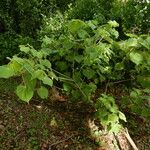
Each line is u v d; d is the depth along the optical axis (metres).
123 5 6.27
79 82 4.20
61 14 7.04
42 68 3.04
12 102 5.64
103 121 4.08
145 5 6.07
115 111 4.01
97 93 5.69
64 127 5.16
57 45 4.32
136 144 5.07
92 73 4.14
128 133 5.13
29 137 4.84
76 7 6.64
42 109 5.53
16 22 7.84
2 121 5.10
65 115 5.46
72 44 3.96
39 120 5.23
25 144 4.70
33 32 7.58
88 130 5.16
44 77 2.78
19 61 2.69
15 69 2.66
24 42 6.73
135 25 6.03
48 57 4.46
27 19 7.54
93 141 4.97
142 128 5.43
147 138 5.25
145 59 3.58
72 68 4.24
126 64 4.68
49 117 5.35
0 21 7.80
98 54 3.74
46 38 4.33
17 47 6.81
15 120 5.16
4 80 6.40
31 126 5.07
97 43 4.07
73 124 5.27
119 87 6.02
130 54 3.53
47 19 7.05
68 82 4.17
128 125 5.41
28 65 2.72
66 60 4.45
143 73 3.92
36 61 3.28
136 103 3.89
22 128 5.00
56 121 5.26
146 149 5.03
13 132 4.89
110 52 4.20
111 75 4.62
